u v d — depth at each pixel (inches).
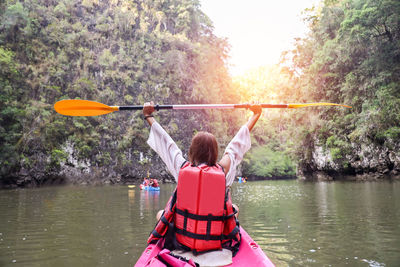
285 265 145.9
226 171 74.4
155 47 1849.2
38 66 1311.5
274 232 221.3
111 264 152.0
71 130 1304.1
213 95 1982.0
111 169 1405.0
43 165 1154.7
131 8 1863.9
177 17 2188.7
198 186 66.1
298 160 1403.8
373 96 970.1
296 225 247.6
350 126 1029.8
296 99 1400.1
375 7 860.0
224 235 75.2
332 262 149.4
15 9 1239.5
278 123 2082.9
